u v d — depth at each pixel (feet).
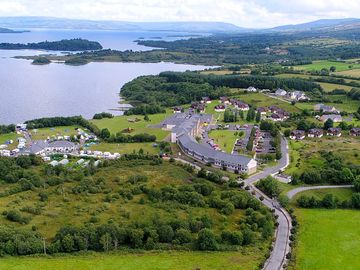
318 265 526.16
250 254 540.11
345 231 622.13
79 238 536.83
